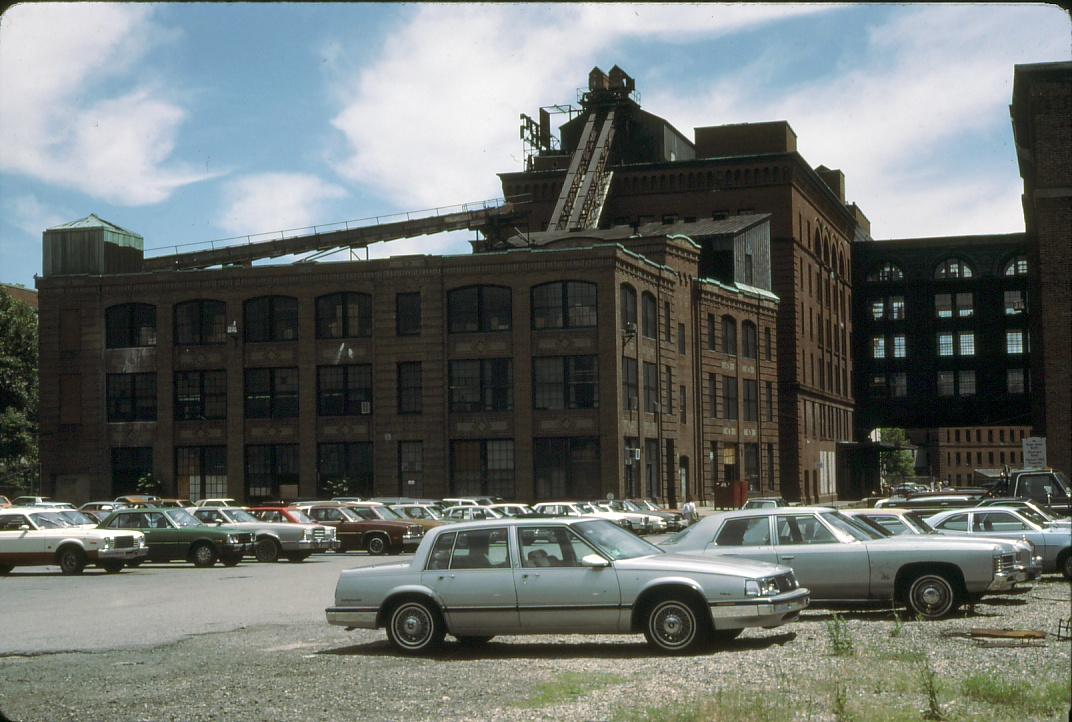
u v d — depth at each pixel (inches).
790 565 717.9
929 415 4379.9
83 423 2765.7
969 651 567.2
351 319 2640.3
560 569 613.9
